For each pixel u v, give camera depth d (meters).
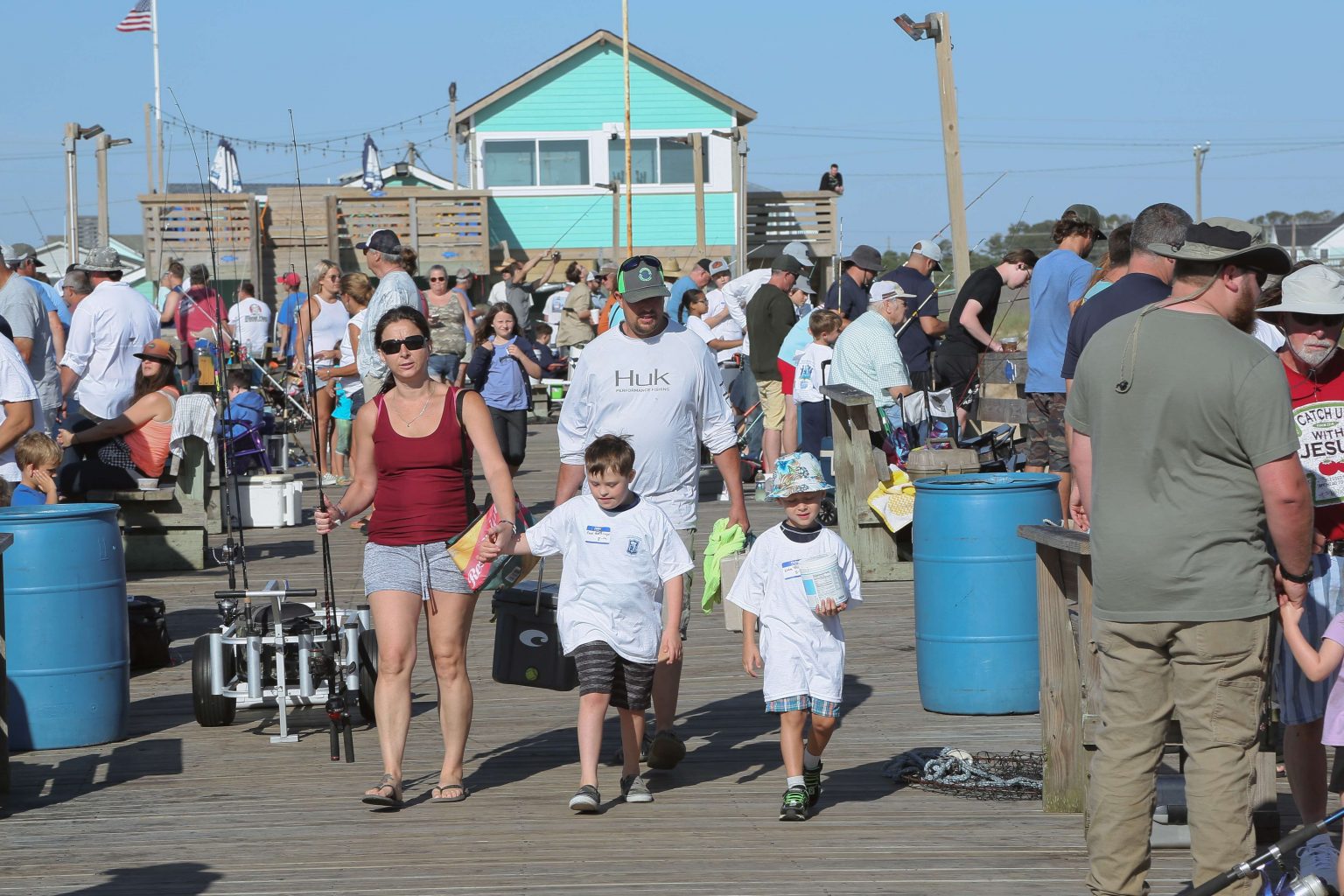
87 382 18.67
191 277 28.84
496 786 9.67
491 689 12.62
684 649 13.88
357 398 21.75
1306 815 7.45
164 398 18.56
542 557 9.79
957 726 10.80
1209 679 6.23
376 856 8.15
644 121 56.25
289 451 30.59
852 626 14.44
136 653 13.59
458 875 7.76
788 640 8.75
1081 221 14.91
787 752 8.73
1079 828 8.41
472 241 51.00
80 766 10.38
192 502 18.48
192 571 18.48
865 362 17.81
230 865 8.02
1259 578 6.21
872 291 18.42
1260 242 6.15
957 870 7.69
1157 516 6.24
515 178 56.31
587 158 56.22
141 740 11.12
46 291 21.53
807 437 20.33
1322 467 7.27
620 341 9.94
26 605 10.81
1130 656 6.40
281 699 10.96
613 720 11.44
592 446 8.98
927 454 16.86
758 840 8.32
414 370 9.24
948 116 26.11
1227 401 6.09
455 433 9.27
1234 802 6.24
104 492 18.33
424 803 9.26
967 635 10.99
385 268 16.58
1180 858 7.83
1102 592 6.43
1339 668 6.70
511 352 20.80
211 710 11.33
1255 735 6.29
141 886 7.69
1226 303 6.28
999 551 10.92
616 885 7.55
